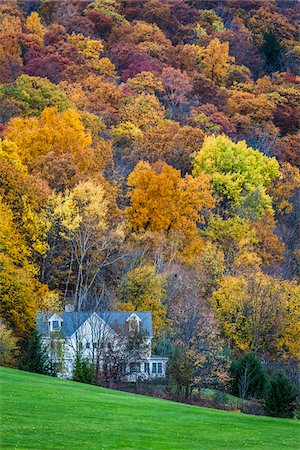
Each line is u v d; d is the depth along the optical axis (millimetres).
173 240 161125
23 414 66938
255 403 111812
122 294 139875
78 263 140375
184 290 141250
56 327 123312
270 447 65312
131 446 59438
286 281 148750
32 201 146625
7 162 152625
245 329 139625
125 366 115125
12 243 137625
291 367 135625
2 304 124625
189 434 67500
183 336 127500
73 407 73000
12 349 114000
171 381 113750
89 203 148500
